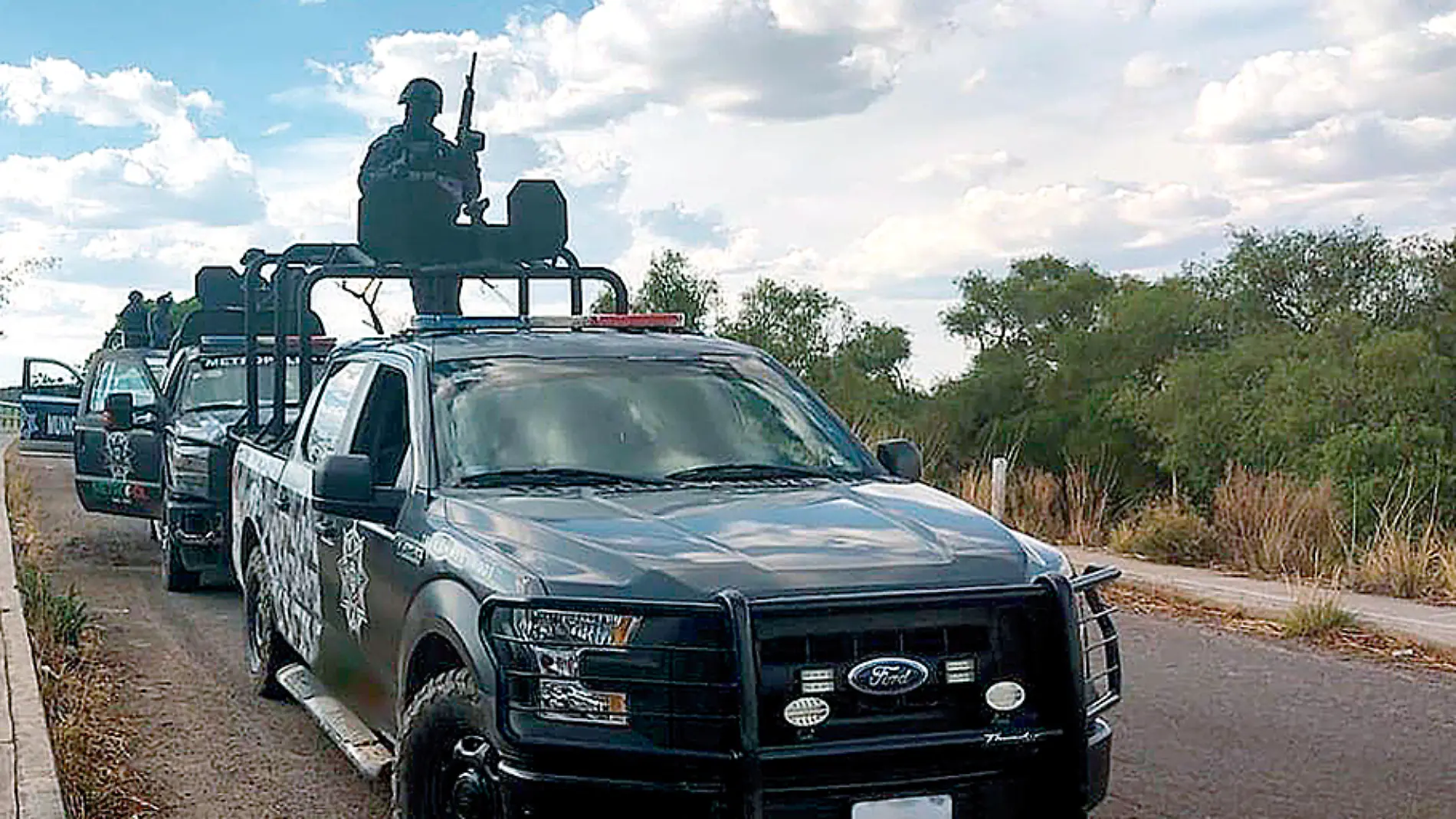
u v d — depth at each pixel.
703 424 6.20
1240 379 28.16
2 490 17.28
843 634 4.53
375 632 5.87
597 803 4.46
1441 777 6.93
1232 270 34.72
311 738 7.59
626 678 4.48
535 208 10.41
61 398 25.55
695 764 4.41
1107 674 5.23
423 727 4.96
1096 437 31.36
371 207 10.29
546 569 4.72
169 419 12.64
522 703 4.59
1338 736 7.62
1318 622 10.23
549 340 6.64
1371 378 24.39
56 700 7.86
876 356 33.44
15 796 6.07
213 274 14.36
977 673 4.65
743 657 4.38
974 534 5.14
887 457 6.50
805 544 4.90
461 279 10.28
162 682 8.75
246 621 8.88
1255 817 6.36
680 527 5.04
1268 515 13.70
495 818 4.66
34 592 10.02
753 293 30.95
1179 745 7.45
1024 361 36.22
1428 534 12.70
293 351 11.56
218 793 6.68
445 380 6.20
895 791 4.53
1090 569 5.54
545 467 5.82
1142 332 34.47
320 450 7.21
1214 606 11.30
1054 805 4.72
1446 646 9.63
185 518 11.33
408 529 5.61
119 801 6.49
